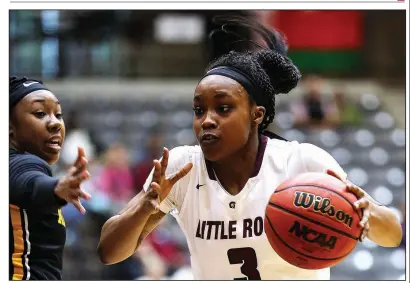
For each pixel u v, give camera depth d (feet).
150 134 37.19
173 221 27.48
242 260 9.77
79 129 32.78
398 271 26.27
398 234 9.57
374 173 35.70
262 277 9.78
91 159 29.09
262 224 9.64
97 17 42.37
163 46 46.32
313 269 8.96
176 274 23.38
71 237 24.52
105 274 23.44
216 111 9.42
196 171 9.95
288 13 46.32
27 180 8.98
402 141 38.34
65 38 41.37
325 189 8.90
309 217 8.77
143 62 45.80
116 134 37.88
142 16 44.73
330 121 38.11
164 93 44.14
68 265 23.99
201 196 9.88
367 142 37.88
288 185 9.05
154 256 23.41
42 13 39.24
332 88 44.37
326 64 47.37
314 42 47.16
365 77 47.70
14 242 9.78
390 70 47.96
